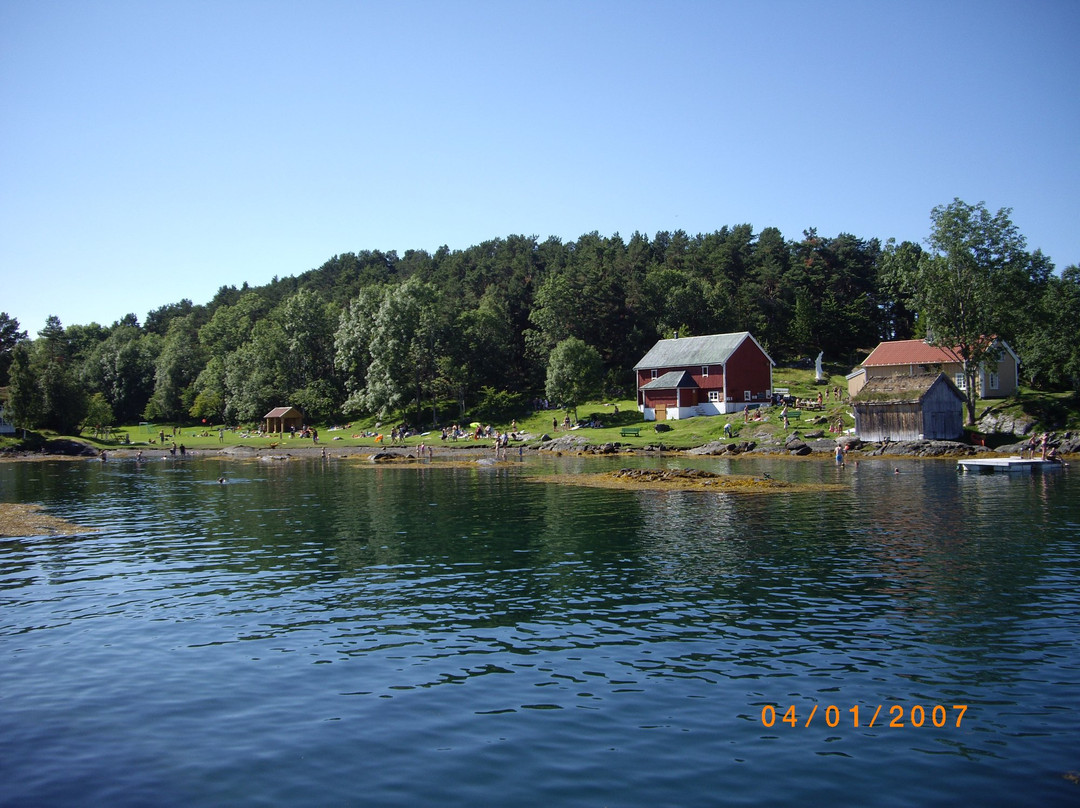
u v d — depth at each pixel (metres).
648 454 74.88
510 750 12.28
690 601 20.55
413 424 111.75
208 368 138.50
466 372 112.00
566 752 12.19
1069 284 88.31
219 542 30.86
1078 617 18.56
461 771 11.63
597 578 23.30
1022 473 50.84
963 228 71.50
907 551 26.19
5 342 160.38
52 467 79.88
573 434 89.50
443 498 44.22
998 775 11.32
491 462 71.12
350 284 171.25
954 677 15.00
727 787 11.07
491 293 131.38
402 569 25.19
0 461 92.06
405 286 112.56
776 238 145.00
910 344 92.50
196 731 13.20
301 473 65.81
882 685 14.66
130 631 18.86
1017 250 70.69
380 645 17.48
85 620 19.88
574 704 14.00
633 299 126.69
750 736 12.65
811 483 46.91
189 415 147.00
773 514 34.81
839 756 11.95
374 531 32.81
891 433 69.06
